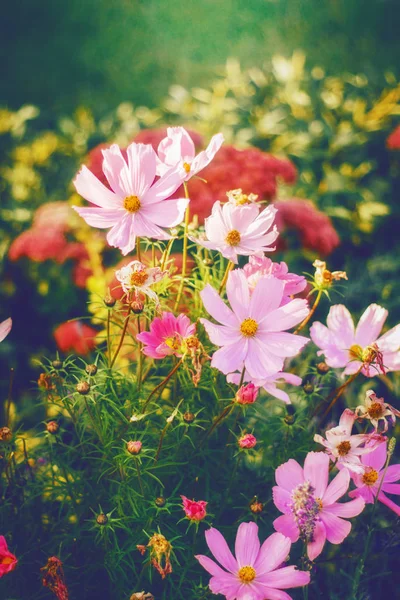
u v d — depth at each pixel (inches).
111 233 26.0
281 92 58.3
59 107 78.0
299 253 47.6
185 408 28.6
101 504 28.5
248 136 55.2
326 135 55.2
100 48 87.0
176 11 92.7
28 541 28.2
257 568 24.8
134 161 26.1
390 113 55.9
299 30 89.5
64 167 55.7
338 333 28.7
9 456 28.0
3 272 49.6
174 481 29.1
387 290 46.2
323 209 51.1
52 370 28.1
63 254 43.6
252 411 31.1
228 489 28.0
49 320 49.3
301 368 36.4
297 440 30.5
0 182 55.7
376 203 51.9
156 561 24.7
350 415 25.7
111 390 29.2
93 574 28.2
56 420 31.0
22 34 88.4
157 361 30.8
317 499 25.6
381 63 83.4
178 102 62.5
